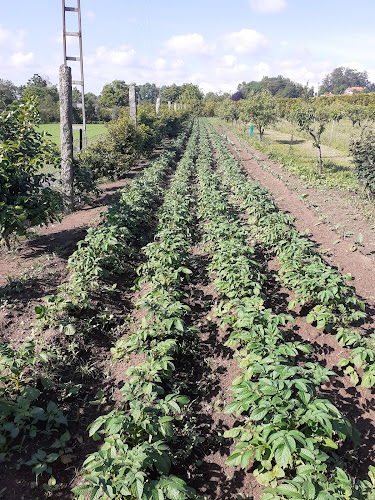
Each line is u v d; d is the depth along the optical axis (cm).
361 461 364
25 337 502
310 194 1364
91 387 454
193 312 623
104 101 7962
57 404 418
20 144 771
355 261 802
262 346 428
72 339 509
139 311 620
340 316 563
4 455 344
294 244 702
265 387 338
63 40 1365
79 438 387
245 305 518
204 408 436
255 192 1120
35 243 861
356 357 448
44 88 5978
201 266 787
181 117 4994
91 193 1370
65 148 1138
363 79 15262
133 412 340
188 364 501
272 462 345
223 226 800
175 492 295
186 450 374
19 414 373
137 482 279
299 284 632
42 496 325
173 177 1698
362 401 436
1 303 580
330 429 306
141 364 434
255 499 333
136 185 1168
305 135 3397
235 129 4331
